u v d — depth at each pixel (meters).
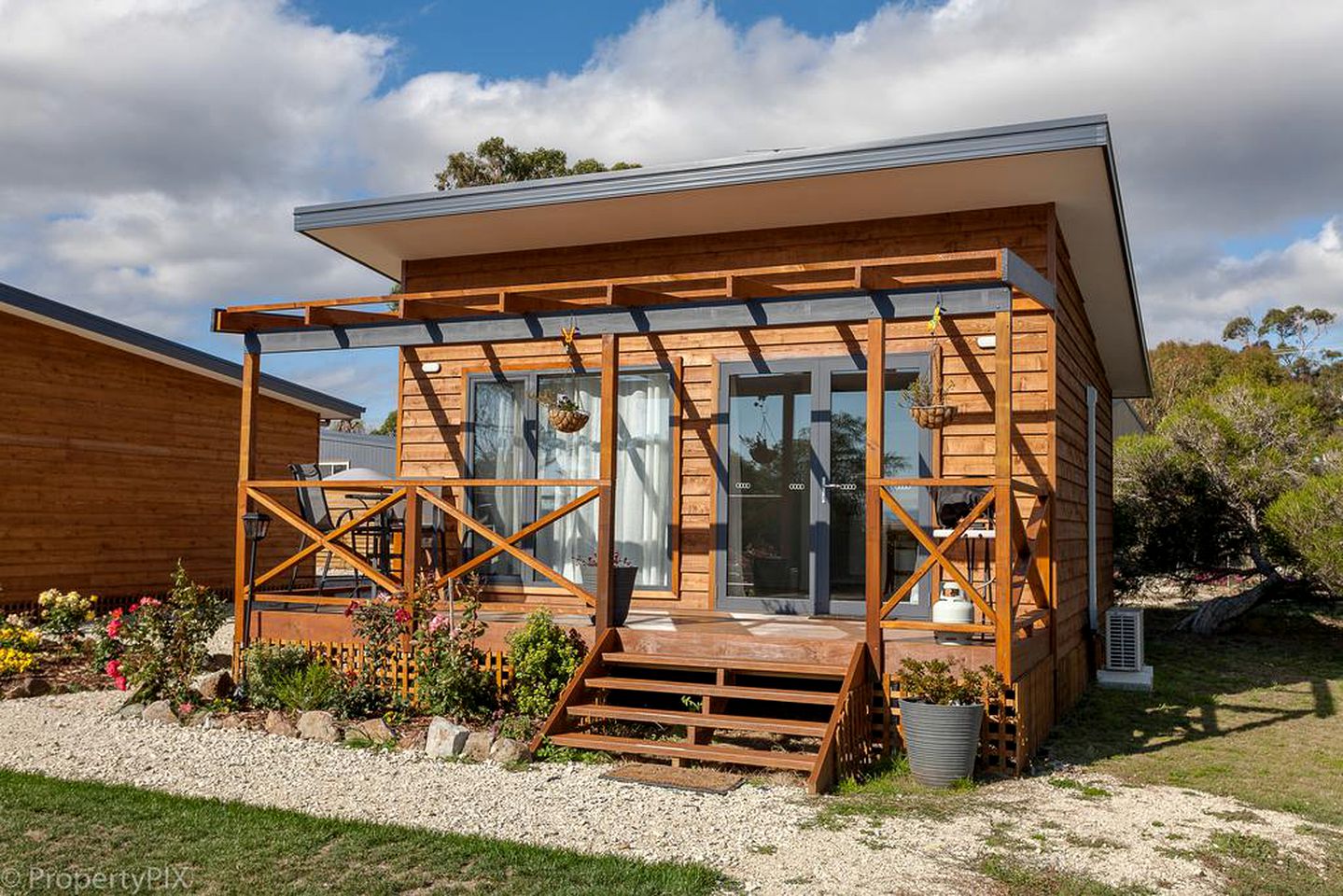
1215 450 14.80
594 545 9.36
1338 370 45.19
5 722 7.18
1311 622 14.77
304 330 8.39
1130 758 6.71
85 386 13.19
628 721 6.98
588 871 4.13
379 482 8.00
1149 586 17.72
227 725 7.05
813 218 8.71
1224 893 4.15
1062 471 8.49
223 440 15.40
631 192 8.12
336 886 3.96
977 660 6.36
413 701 7.43
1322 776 6.28
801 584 8.62
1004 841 4.74
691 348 9.10
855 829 4.89
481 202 8.59
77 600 10.28
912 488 8.29
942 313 6.62
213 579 15.14
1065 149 7.01
